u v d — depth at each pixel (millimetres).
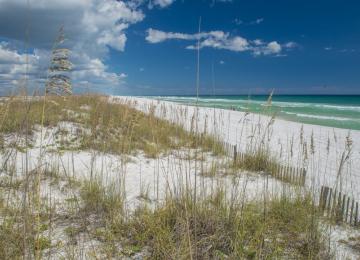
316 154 11164
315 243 3775
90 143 8203
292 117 26875
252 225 4008
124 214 4266
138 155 8133
